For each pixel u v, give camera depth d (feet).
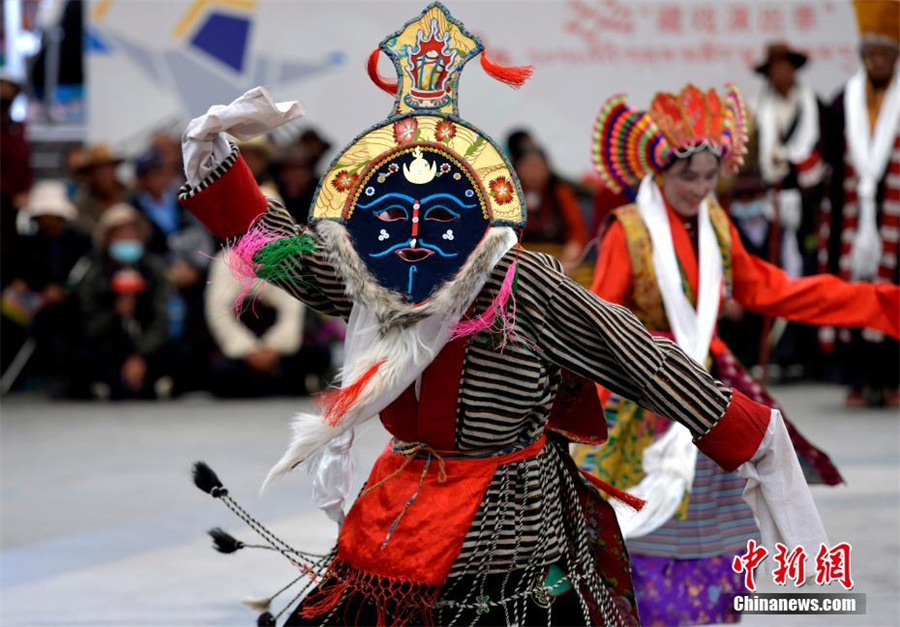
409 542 30.45
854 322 48.62
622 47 116.16
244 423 102.42
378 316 30.04
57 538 63.72
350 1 119.14
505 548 30.78
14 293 124.47
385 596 30.58
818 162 100.99
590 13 116.06
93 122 123.13
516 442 31.19
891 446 82.99
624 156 49.62
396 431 31.42
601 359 30.50
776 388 117.29
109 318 118.21
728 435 30.22
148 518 67.82
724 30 115.34
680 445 46.26
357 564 31.17
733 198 110.01
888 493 68.18
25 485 77.05
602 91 116.67
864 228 98.73
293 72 120.16
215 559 59.21
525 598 30.78
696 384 30.14
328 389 31.53
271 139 119.24
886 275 98.99
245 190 32.30
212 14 120.98
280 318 116.06
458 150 30.96
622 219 48.96
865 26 97.45
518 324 30.35
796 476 30.96
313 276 31.48
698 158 47.85
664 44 115.85
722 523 47.06
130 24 121.80
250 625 48.29
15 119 126.00
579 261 51.96
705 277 48.29
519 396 30.37
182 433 97.45
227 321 114.52
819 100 110.52
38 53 142.61
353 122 119.75
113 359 118.62
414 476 31.12
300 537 62.44
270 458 85.10
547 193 111.24
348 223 31.04
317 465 33.88
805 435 88.22
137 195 121.39
